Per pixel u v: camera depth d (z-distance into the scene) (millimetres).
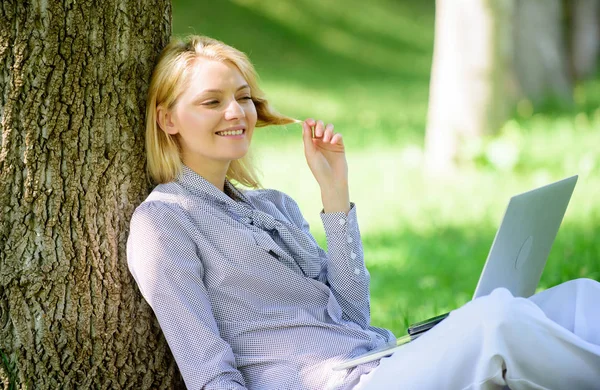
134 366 3783
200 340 3396
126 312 3744
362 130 15141
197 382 3357
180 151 3812
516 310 3021
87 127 3623
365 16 24828
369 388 3225
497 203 9703
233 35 21797
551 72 15289
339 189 3932
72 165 3605
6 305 3578
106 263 3691
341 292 3877
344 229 3877
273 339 3557
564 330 3039
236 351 3555
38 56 3514
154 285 3449
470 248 8008
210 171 3812
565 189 3734
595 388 3107
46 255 3594
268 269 3629
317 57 21656
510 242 3475
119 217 3717
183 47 3766
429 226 8977
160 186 3711
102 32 3617
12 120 3514
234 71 3746
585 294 3514
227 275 3570
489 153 11438
